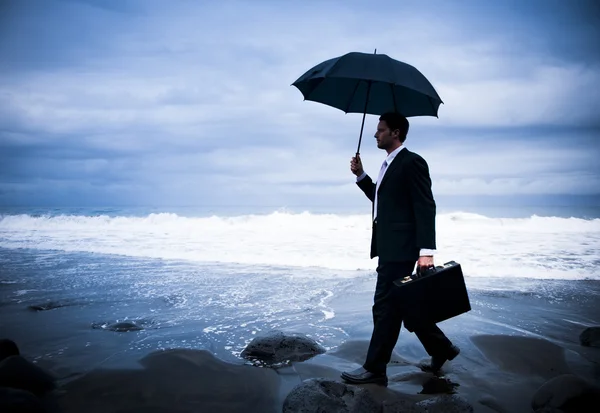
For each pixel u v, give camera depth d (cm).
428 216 308
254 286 677
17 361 308
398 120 327
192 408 287
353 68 318
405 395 306
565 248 1039
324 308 554
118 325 472
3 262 891
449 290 304
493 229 1455
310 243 1162
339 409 268
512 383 329
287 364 370
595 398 264
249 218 1650
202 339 433
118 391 309
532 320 491
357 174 369
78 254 1003
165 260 923
